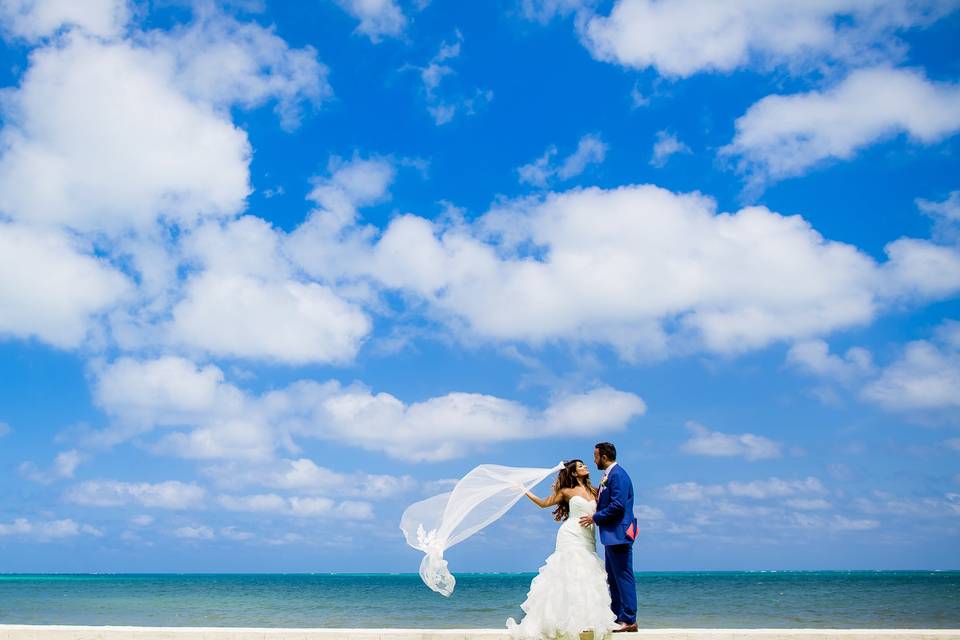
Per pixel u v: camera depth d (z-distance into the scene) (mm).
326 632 8953
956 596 48375
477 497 9148
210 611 35406
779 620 26906
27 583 124312
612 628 8203
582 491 8789
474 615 32188
